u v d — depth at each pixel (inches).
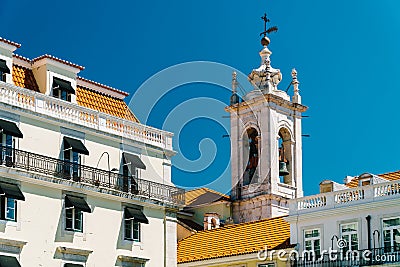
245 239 2052.2
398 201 1722.4
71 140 1665.8
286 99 3095.5
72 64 1736.0
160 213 1827.0
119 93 1879.9
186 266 2069.4
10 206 1544.0
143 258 1760.6
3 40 1614.2
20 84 1662.2
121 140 1777.8
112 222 1718.8
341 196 1836.9
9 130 1536.7
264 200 2881.4
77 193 1654.8
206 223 2529.5
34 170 1578.5
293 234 1905.8
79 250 1637.6
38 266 1565.0
